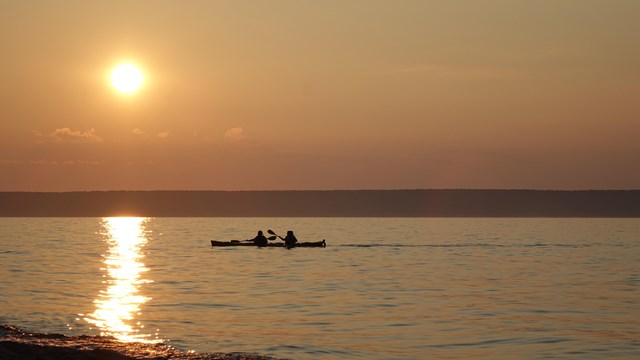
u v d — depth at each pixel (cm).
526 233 12344
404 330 2997
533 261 6147
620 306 3612
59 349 2411
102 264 5831
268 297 3888
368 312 3412
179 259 6241
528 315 3344
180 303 3672
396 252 7044
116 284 4456
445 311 3447
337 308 3525
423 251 7238
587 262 6088
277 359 2509
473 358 2544
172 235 11494
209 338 2838
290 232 7669
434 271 5228
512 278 4822
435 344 2752
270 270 5241
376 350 2659
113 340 2731
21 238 10294
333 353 2616
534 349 2680
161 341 2786
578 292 4131
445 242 9100
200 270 5269
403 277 4831
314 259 6159
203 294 4003
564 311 3459
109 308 3516
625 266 5716
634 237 10806
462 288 4281
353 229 14275
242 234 11856
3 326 2927
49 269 5431
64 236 10994
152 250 7469
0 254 6988
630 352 2634
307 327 3050
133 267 5550
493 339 2830
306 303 3678
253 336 2873
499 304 3659
